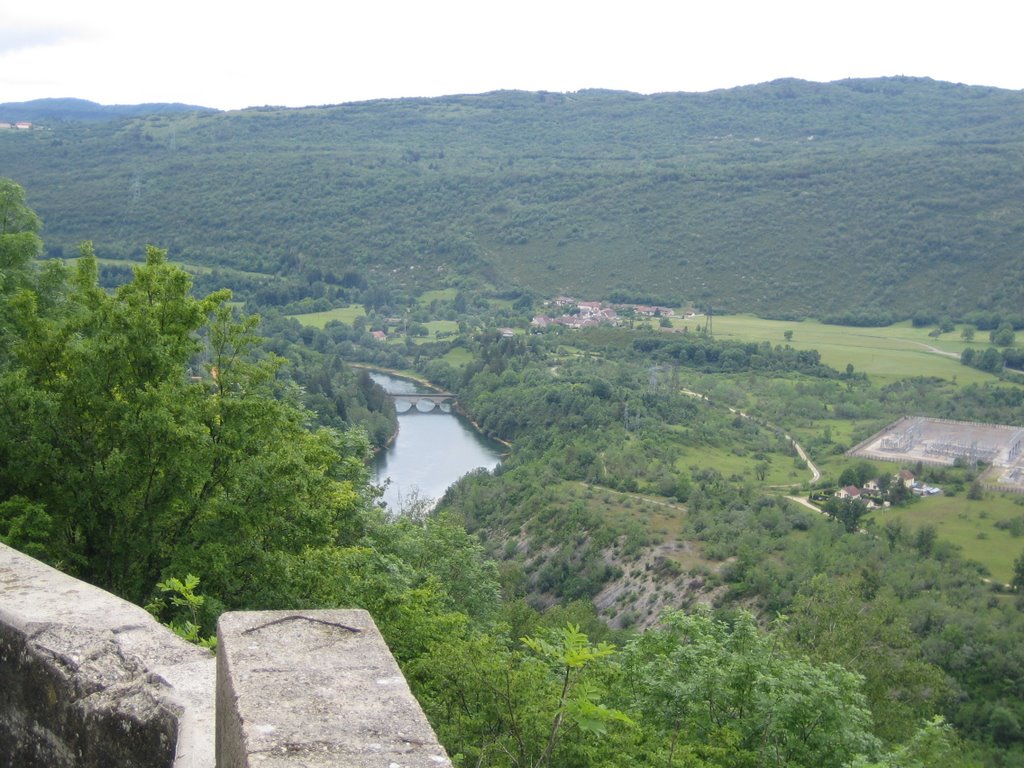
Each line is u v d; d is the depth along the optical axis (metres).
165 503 14.00
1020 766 34.62
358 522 20.11
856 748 10.50
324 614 3.70
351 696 3.12
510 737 9.13
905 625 22.20
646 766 9.30
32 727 4.14
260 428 15.04
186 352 15.55
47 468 13.67
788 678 10.84
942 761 15.90
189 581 8.04
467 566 24.02
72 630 4.22
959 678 41.53
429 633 13.91
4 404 13.67
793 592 52.47
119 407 13.62
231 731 3.08
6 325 19.20
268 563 13.99
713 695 10.98
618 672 10.98
